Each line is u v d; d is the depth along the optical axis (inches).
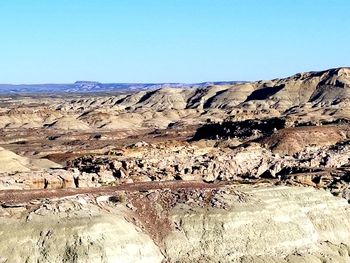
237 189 3193.9
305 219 3132.4
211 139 6678.2
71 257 2436.0
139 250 2600.9
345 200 3489.2
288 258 2864.2
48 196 2864.2
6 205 2593.5
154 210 2901.1
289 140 5753.0
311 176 3966.5
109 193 3016.7
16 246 2432.3
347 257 3120.1
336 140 6013.8
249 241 2851.9
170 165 4116.6
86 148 6722.4
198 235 2817.4
